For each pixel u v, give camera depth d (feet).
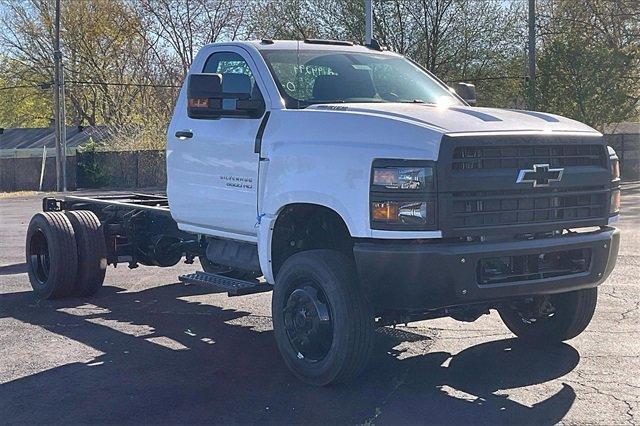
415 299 18.22
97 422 18.06
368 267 18.45
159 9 168.14
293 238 21.85
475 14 124.06
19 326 27.22
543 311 23.03
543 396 19.20
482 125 18.92
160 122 149.28
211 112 22.13
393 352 23.18
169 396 19.75
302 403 19.01
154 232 32.50
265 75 22.74
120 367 22.31
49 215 31.58
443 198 17.83
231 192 23.15
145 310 29.71
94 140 165.89
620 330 25.00
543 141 19.01
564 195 19.44
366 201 18.47
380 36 122.83
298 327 20.08
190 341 25.16
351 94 23.25
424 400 19.04
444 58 124.88
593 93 105.09
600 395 19.15
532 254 18.89
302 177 20.12
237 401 19.29
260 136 21.95
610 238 20.31
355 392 19.67
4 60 193.26
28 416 18.53
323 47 24.84
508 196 18.57
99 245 31.32
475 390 19.72
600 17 116.37
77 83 182.60
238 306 30.27
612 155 20.76
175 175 25.63
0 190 149.38
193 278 24.41
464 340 24.38
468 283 18.04
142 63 175.11
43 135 189.67
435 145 17.94
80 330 26.63
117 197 35.50
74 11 182.80
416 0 123.03
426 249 17.88
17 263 41.78
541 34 121.60
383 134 18.79
